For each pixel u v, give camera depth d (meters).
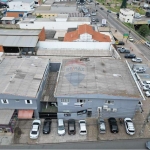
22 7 109.19
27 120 40.06
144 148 34.72
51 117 40.81
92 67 45.06
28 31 66.06
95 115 40.41
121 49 69.88
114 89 38.38
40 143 35.72
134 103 38.16
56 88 38.62
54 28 81.75
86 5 135.75
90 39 63.59
